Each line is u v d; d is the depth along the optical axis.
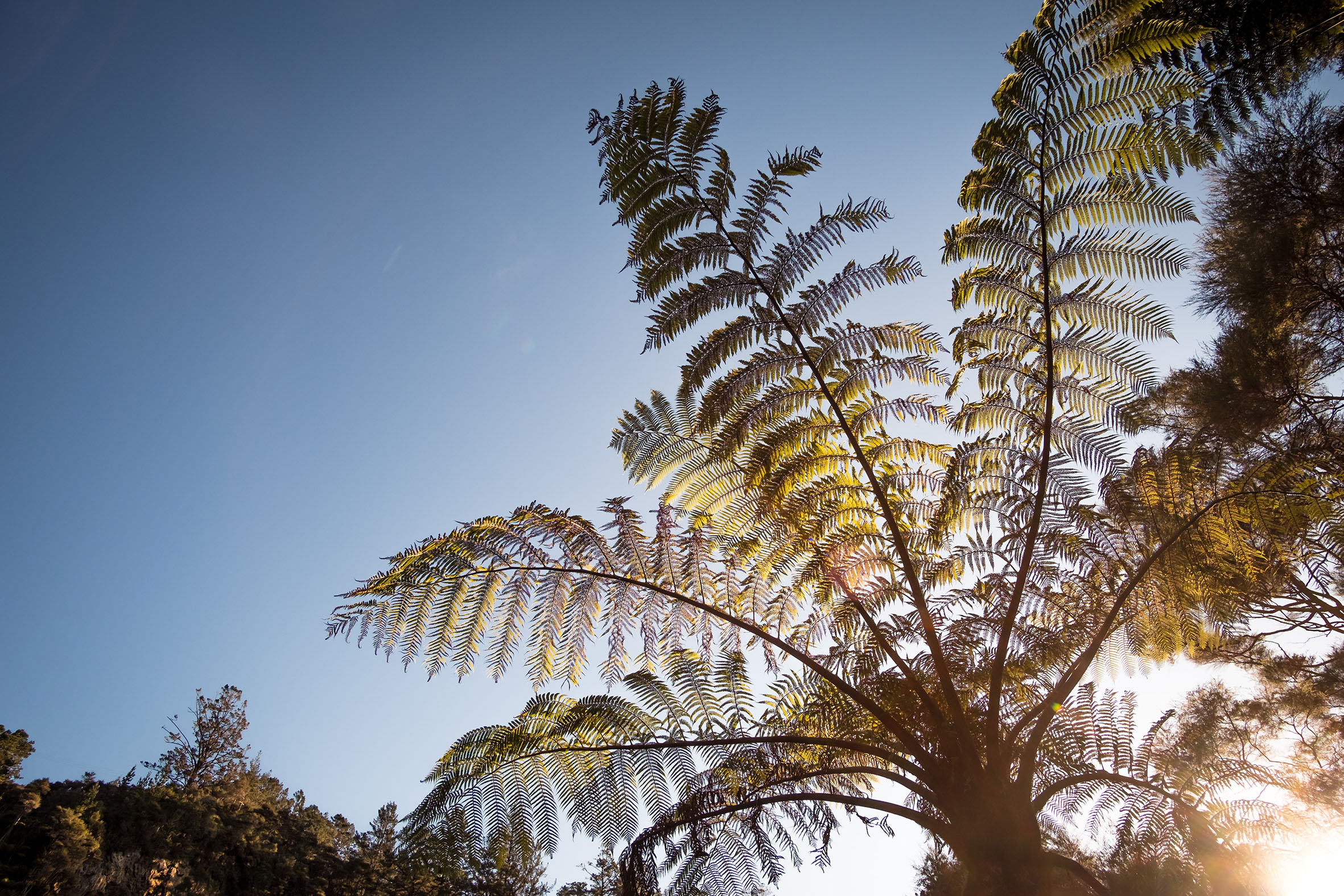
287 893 31.80
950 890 3.72
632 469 4.07
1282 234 4.15
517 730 3.11
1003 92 3.05
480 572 3.09
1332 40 3.77
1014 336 3.19
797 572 3.50
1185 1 3.77
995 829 2.38
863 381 3.15
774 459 3.23
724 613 3.07
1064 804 3.36
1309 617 5.08
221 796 37.88
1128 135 2.86
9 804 26.98
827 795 2.69
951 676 3.13
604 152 3.17
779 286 3.11
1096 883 2.48
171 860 28.95
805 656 2.90
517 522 3.20
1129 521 3.12
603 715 3.15
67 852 25.27
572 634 3.18
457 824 2.92
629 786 3.04
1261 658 5.30
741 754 3.12
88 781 31.08
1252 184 4.27
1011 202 3.05
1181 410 4.57
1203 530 2.94
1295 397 4.09
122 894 26.22
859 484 3.39
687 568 3.31
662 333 3.10
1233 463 4.11
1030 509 3.05
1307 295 4.36
